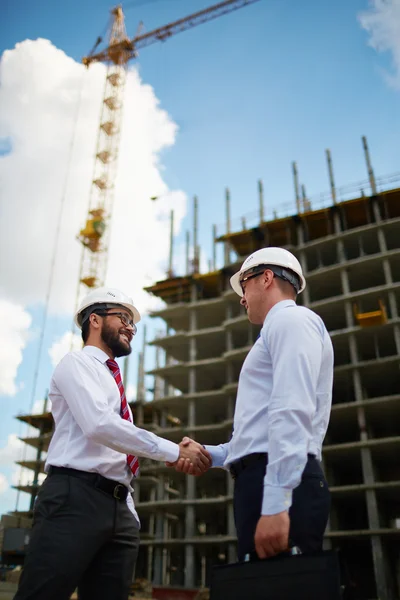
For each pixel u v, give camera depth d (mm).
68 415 4258
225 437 58844
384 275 58000
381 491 48469
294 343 3320
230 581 2818
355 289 61125
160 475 60969
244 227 67375
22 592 3689
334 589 2520
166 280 68562
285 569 2676
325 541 49188
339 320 59688
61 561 3740
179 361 70562
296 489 3127
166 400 62312
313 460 3295
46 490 4012
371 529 46219
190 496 57375
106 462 4059
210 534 64875
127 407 4480
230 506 54562
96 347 4629
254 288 4020
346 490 48281
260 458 3297
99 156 92688
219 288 67188
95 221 86438
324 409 3590
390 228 57594
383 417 52656
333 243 60219
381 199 59938
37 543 3812
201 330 63781
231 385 57938
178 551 60719
